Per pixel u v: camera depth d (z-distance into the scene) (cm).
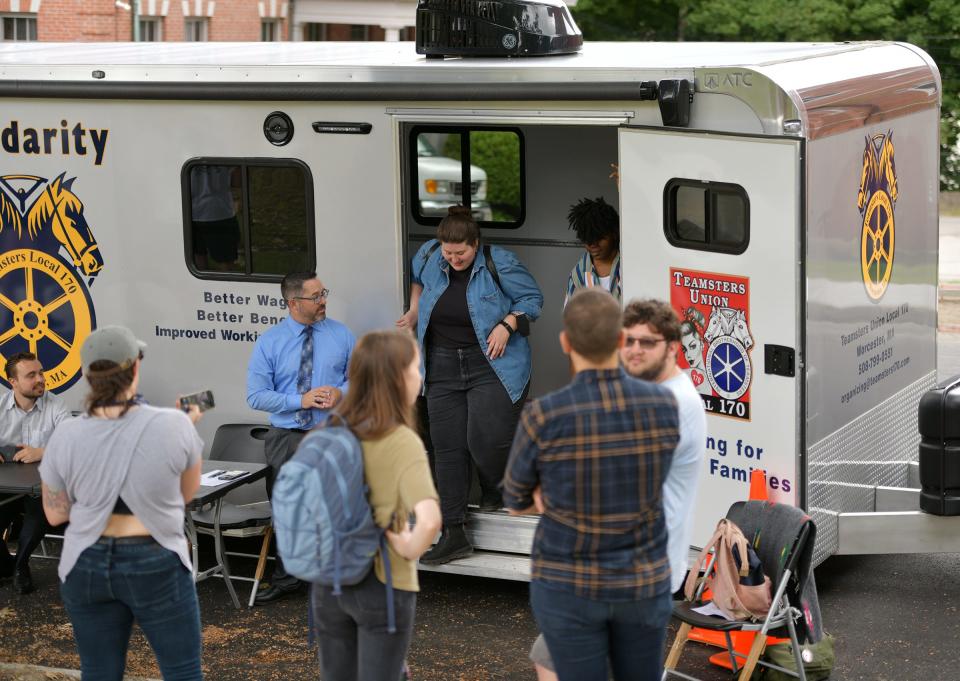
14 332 716
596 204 646
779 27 2309
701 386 580
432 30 640
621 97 573
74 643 601
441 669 563
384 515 402
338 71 626
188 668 452
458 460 634
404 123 633
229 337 681
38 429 676
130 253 689
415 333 652
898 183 649
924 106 676
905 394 680
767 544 507
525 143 755
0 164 700
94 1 1986
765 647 541
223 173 666
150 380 700
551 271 765
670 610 396
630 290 594
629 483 380
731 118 557
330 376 635
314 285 625
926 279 696
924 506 597
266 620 621
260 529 638
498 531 637
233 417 688
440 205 929
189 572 447
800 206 534
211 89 649
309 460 395
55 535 685
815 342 558
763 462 565
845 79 594
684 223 571
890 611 616
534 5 630
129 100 671
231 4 2327
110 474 427
